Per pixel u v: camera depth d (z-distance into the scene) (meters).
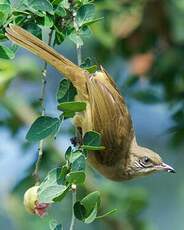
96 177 13.87
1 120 13.84
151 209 17.14
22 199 13.61
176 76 14.23
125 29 14.44
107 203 14.04
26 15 9.26
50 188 8.81
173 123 13.88
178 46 14.57
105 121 10.25
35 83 14.82
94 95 9.96
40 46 9.49
